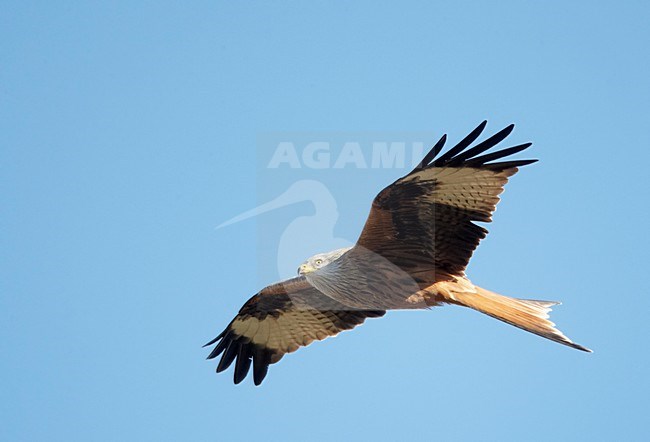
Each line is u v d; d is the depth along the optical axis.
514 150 13.86
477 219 14.41
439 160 13.86
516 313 14.50
